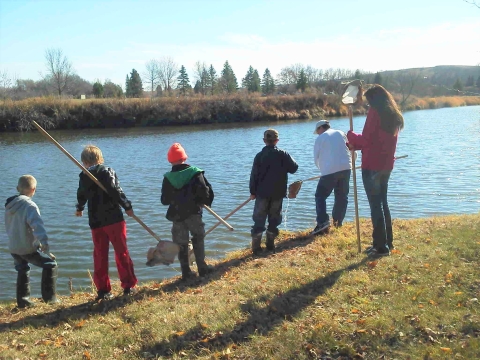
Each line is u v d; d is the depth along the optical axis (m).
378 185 6.34
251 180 7.67
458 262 5.83
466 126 42.03
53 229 12.55
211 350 4.29
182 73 98.94
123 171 22.44
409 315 4.50
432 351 3.90
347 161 8.35
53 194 17.30
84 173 5.97
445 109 71.50
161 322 4.96
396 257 6.24
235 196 16.30
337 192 8.64
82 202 6.18
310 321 4.55
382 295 5.05
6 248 11.27
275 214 7.77
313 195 15.72
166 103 56.25
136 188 18.00
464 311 4.50
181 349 4.38
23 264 6.09
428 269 5.64
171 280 7.06
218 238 11.12
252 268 6.83
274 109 62.03
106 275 6.18
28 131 48.31
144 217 13.55
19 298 6.05
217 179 19.80
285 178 7.66
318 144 8.34
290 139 36.81
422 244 6.81
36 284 8.91
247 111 59.78
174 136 41.94
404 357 3.89
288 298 5.18
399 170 20.38
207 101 58.38
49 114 50.69
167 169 22.84
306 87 90.12
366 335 4.21
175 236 6.68
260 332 4.49
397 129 6.09
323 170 8.30
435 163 21.95
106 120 52.84
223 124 56.22
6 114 48.16
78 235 12.03
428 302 4.78
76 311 5.80
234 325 4.68
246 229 11.83
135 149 32.38
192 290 6.12
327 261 6.52
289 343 4.18
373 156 6.22
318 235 8.35
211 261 8.06
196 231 6.69
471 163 21.56
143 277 8.97
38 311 5.86
